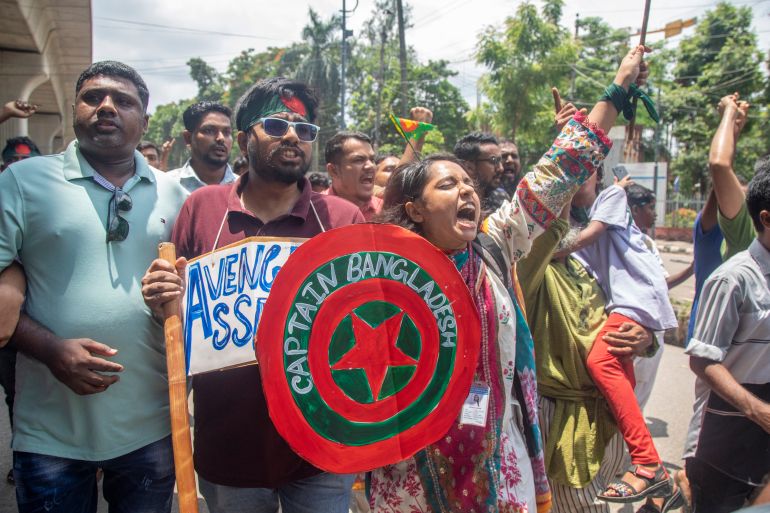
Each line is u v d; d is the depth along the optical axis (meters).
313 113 2.38
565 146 2.28
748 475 2.62
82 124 2.22
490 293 2.19
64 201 2.19
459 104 36.69
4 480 3.91
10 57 13.59
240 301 2.11
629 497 2.78
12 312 2.07
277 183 2.30
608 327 3.04
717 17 35.62
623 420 2.87
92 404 2.17
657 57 37.69
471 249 2.23
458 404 2.02
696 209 31.58
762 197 2.46
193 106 4.91
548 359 2.94
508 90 23.72
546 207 2.27
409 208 2.19
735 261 2.58
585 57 37.56
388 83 34.19
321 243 1.96
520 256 2.35
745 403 2.44
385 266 2.01
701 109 34.53
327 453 1.92
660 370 6.70
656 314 3.03
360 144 4.34
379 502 2.16
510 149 4.35
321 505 2.26
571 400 2.93
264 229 2.28
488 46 23.84
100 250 2.20
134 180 2.32
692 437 2.81
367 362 1.98
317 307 1.95
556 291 2.98
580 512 2.95
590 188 3.51
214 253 2.14
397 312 2.01
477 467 2.07
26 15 11.30
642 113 32.38
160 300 1.99
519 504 2.07
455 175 2.13
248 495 2.26
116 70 2.28
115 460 2.22
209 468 2.23
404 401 1.99
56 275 2.17
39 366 2.18
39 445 2.16
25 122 13.98
